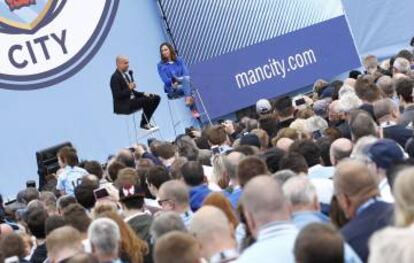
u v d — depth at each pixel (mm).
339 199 9391
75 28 27000
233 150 14289
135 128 25594
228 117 27969
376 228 9031
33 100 26281
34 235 13039
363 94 16844
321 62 28812
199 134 21219
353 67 29078
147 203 14234
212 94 27562
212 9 28531
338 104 17172
